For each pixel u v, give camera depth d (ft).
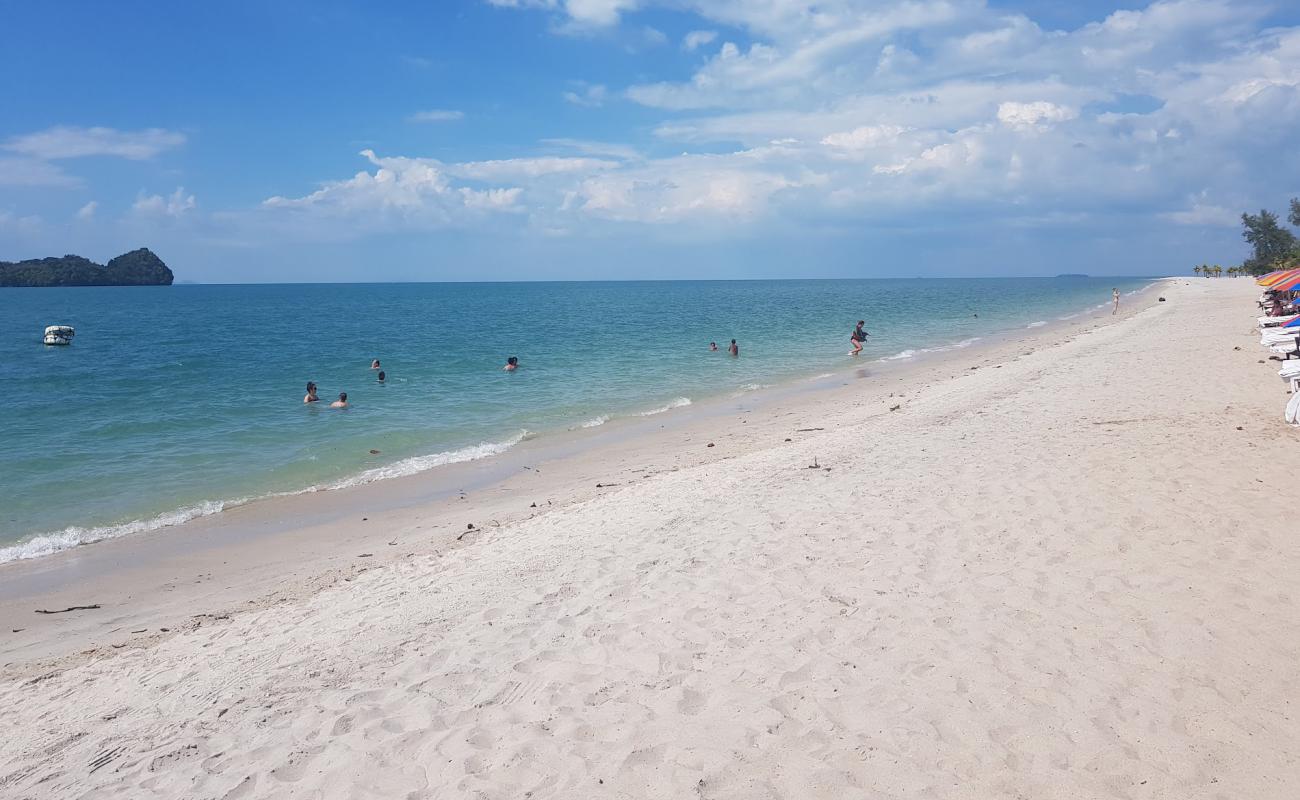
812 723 14.71
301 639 21.15
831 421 51.96
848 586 20.92
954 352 99.81
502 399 70.49
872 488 30.40
